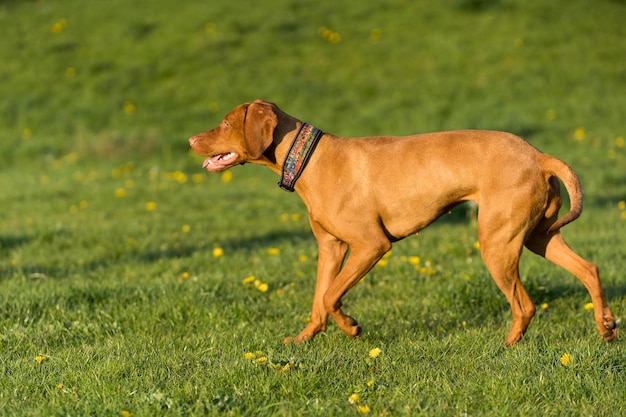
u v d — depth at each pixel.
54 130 25.38
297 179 7.31
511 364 6.17
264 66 29.61
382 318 8.46
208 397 5.52
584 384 5.72
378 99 27.00
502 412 5.24
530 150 6.98
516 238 6.94
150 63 29.91
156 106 26.92
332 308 7.24
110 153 22.75
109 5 35.81
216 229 14.20
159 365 6.34
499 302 8.82
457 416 5.26
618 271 9.86
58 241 12.97
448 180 6.97
